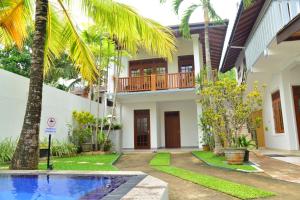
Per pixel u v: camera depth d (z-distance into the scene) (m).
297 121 11.26
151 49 8.33
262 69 12.01
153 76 15.99
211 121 10.16
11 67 17.69
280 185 5.84
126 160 11.39
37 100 6.52
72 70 20.38
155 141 17.03
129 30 7.89
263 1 11.30
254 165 8.27
